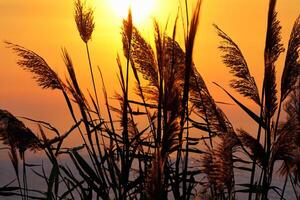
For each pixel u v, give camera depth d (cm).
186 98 347
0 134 409
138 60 401
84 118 404
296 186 379
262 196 366
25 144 409
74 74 420
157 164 291
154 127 357
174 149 342
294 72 378
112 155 390
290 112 373
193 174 364
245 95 389
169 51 360
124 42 409
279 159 363
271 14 379
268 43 380
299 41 380
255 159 364
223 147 356
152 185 289
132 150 386
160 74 351
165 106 344
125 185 379
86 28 443
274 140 371
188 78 346
